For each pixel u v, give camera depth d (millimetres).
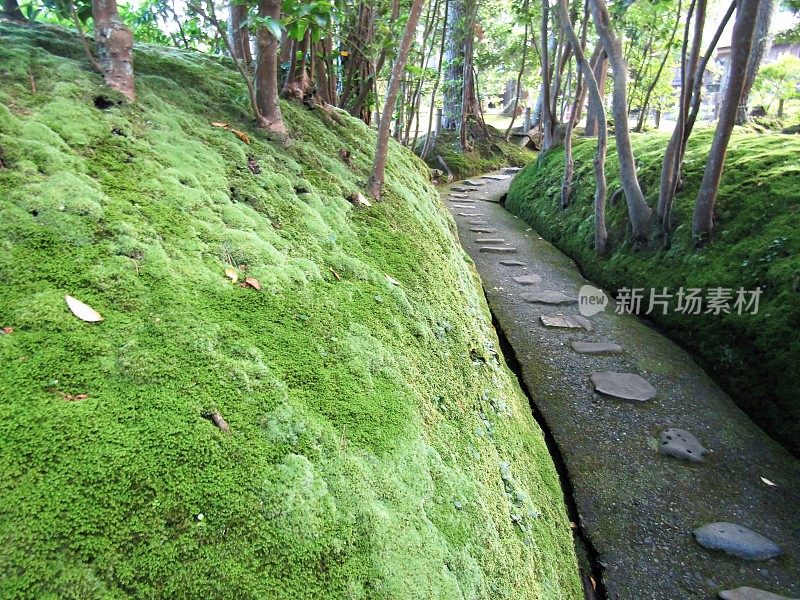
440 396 2109
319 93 4500
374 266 2502
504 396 3000
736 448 3469
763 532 2832
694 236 4863
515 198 9273
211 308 1536
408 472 1509
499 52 12805
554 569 2148
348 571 1145
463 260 4781
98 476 973
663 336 4801
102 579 878
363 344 1845
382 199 3365
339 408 1517
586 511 2885
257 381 1379
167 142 2135
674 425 3643
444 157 11922
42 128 1698
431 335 2441
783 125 10711
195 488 1054
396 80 3145
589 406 3791
